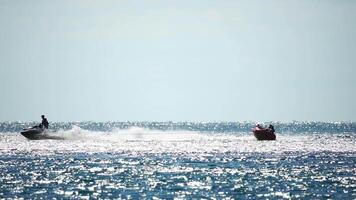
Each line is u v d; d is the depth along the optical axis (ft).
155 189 550.36
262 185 576.20
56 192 533.96
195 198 504.02
